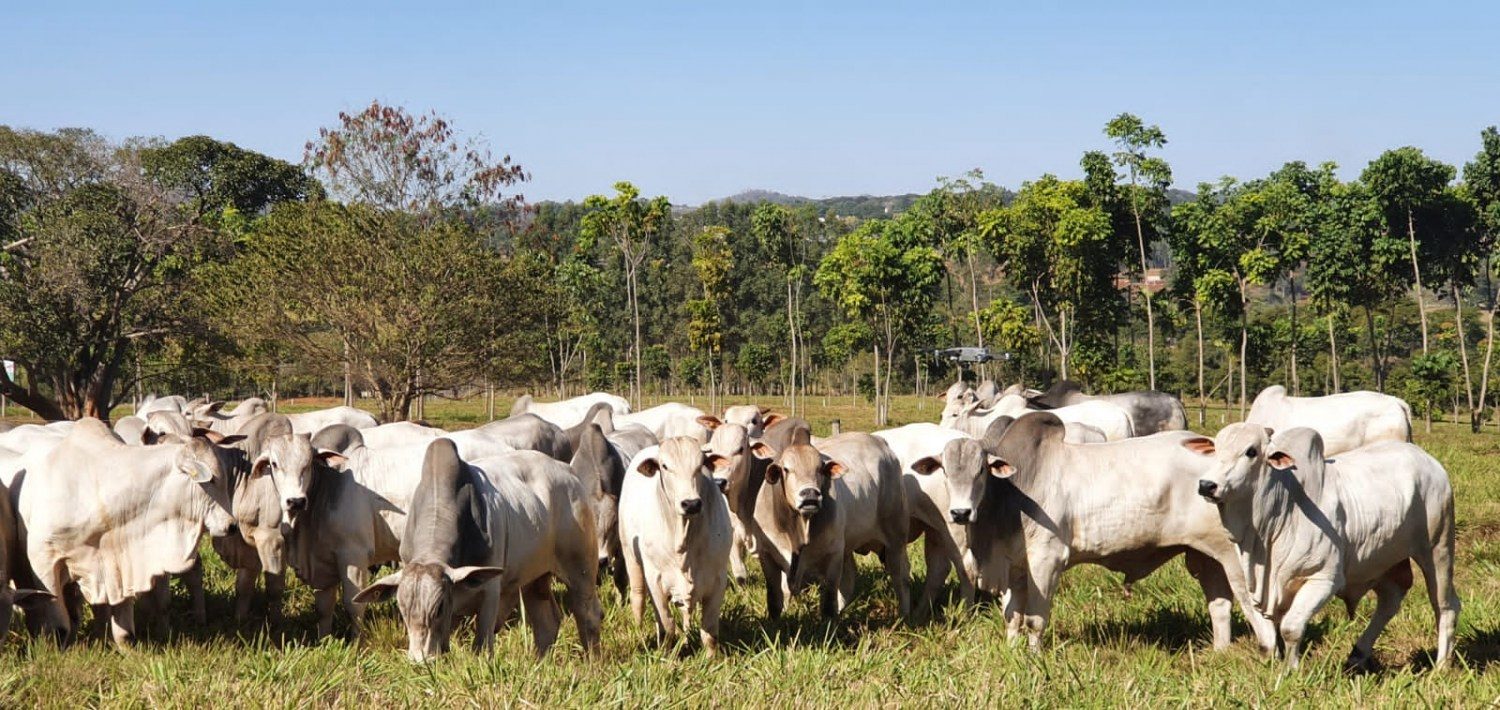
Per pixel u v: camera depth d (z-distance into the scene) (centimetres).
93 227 3869
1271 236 4488
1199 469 820
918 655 834
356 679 680
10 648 798
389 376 3192
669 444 789
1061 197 4566
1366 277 4631
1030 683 673
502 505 781
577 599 861
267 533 915
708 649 804
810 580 998
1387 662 827
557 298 3497
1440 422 5278
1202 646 873
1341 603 965
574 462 1038
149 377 4353
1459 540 1273
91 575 863
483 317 3212
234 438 960
